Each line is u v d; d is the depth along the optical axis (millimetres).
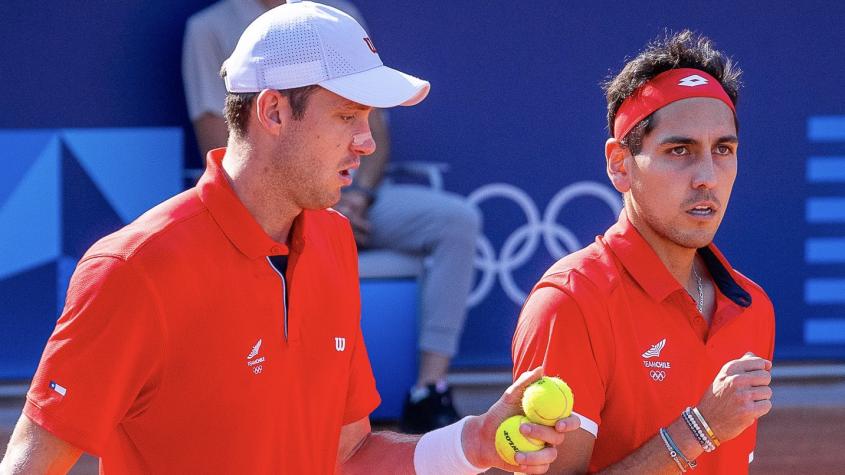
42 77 21469
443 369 20125
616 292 9117
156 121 21828
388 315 20297
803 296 23516
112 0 21469
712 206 9188
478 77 22578
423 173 21703
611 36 22688
